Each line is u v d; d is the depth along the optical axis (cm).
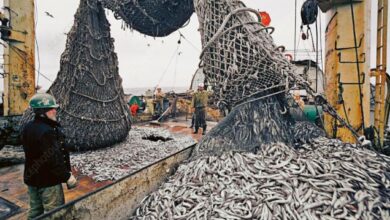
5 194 374
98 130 600
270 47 389
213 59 406
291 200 266
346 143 382
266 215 255
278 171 310
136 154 595
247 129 385
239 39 384
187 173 358
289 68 371
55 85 593
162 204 305
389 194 267
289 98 486
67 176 283
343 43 467
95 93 602
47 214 203
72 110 570
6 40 692
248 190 293
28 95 737
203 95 898
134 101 1373
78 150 592
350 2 413
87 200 241
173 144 712
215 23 409
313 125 449
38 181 272
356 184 278
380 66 480
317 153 344
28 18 721
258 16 406
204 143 406
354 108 465
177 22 713
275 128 381
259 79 387
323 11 528
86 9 600
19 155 554
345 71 469
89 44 595
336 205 254
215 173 337
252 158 344
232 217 258
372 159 323
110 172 464
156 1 639
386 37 469
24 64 721
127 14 658
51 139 269
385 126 545
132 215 304
